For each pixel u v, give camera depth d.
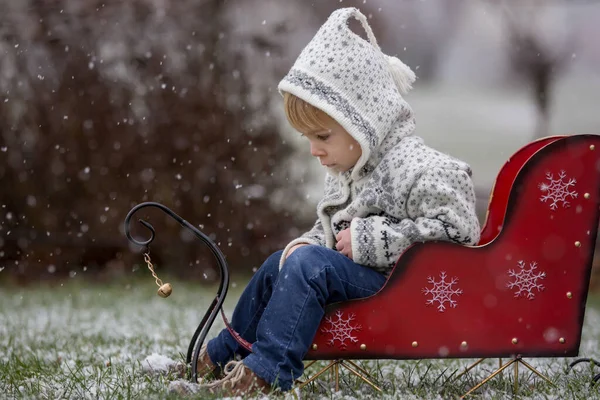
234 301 11.73
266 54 13.93
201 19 13.90
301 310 4.40
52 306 11.16
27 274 13.97
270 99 14.02
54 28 13.45
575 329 4.59
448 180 4.63
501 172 5.30
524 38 19.38
